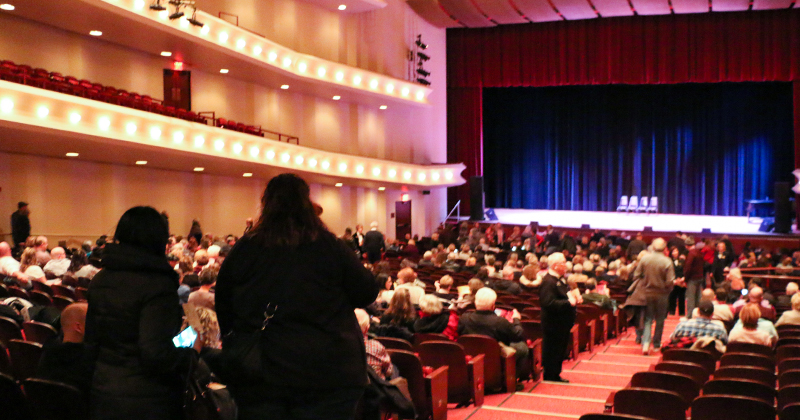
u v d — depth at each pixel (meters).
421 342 5.99
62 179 15.06
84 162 15.61
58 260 9.63
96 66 15.47
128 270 2.69
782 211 22.11
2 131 11.30
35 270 8.46
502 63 25.72
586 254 17.70
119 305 2.63
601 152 28.05
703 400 4.02
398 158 25.25
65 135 11.93
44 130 11.45
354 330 2.42
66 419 3.15
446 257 14.30
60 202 15.00
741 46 23.12
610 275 13.27
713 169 26.78
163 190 17.91
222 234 19.88
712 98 26.67
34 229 14.40
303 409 2.31
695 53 23.59
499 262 15.22
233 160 16.56
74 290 7.75
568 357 8.39
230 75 19.41
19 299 6.23
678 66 23.70
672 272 8.61
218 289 2.45
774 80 22.95
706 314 7.08
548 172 28.62
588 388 6.78
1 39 13.32
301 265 2.34
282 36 20.91
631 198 26.75
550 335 6.99
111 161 15.95
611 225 24.98
